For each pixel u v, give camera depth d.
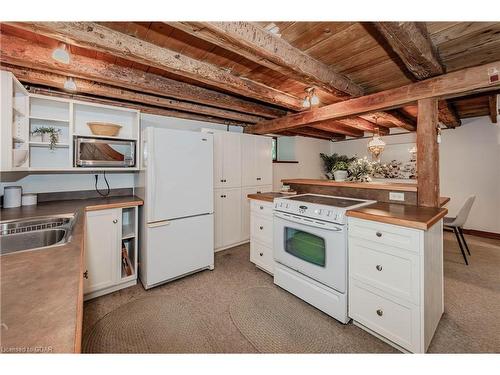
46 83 2.18
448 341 1.63
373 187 2.38
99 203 2.37
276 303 2.15
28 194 2.34
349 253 1.82
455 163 4.63
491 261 3.07
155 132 2.33
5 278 0.79
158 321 1.89
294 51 1.84
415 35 1.49
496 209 4.20
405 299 1.51
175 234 2.51
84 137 2.39
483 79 1.82
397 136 5.39
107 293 2.30
